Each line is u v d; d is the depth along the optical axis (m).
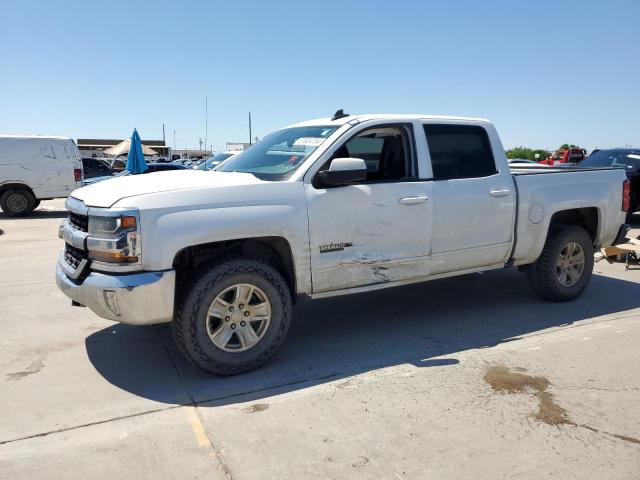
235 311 3.88
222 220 3.73
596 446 2.98
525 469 2.77
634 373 3.94
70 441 3.07
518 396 3.57
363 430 3.16
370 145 4.70
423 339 4.71
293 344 4.63
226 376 3.94
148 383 3.85
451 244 4.86
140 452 2.96
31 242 10.35
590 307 5.62
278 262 4.26
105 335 4.86
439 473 2.74
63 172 15.24
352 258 4.32
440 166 4.84
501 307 5.66
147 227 3.54
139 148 16.41
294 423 3.25
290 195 4.03
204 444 3.03
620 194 5.98
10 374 4.01
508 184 5.17
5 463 2.86
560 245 5.53
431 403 3.49
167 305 3.62
